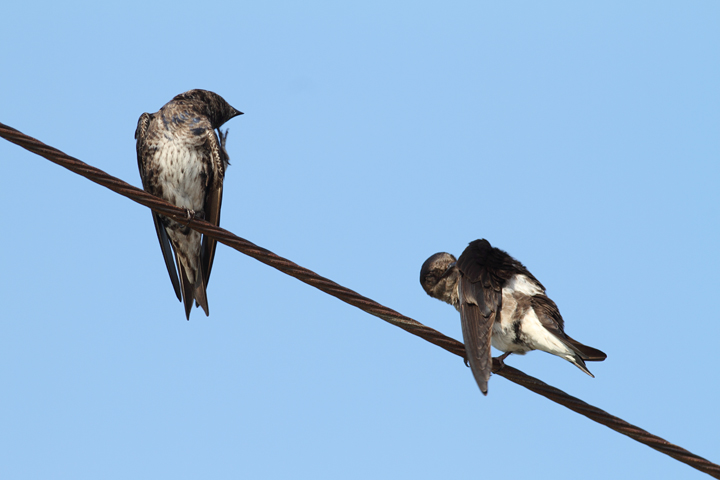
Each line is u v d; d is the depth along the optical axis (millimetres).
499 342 11086
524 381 10125
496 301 10719
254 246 10203
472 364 9898
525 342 10852
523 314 10797
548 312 10820
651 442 9781
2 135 9320
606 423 9922
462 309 10727
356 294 10031
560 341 10531
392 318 10109
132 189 10094
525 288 11008
